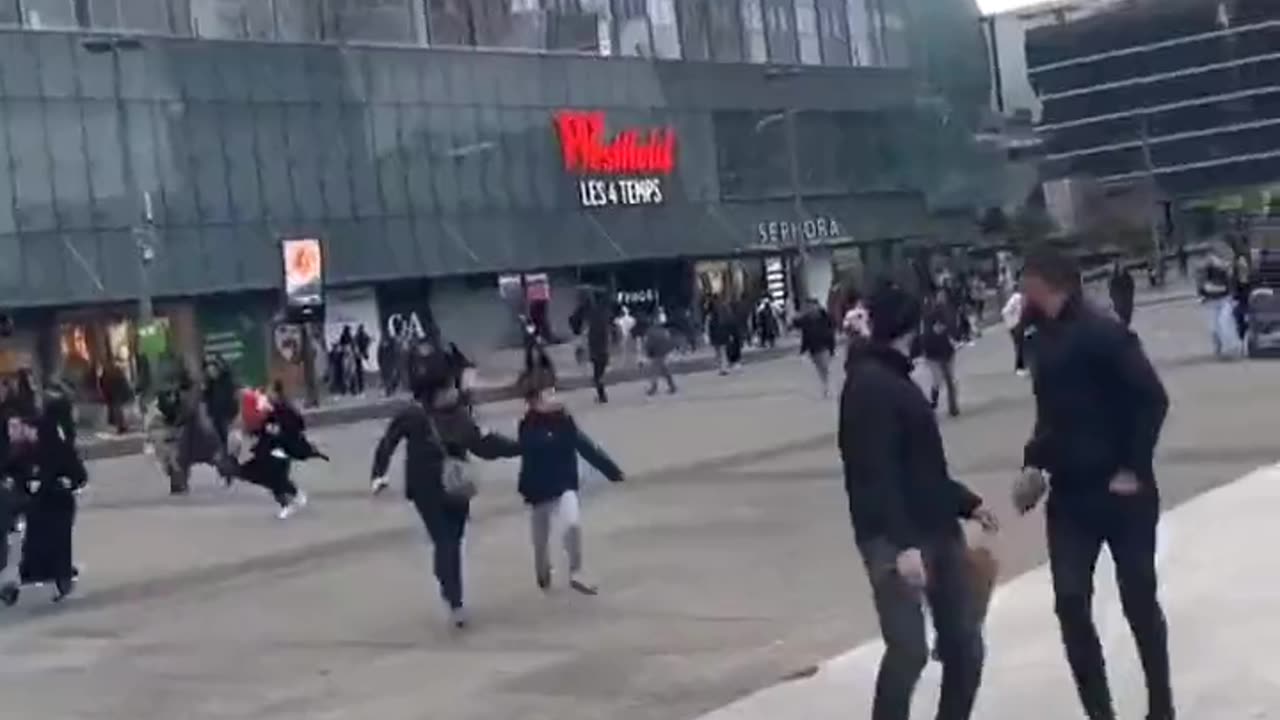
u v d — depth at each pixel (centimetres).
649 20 7000
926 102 8656
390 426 1234
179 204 5078
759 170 7300
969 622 647
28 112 4756
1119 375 649
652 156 6712
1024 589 1070
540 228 6175
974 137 9194
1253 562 1089
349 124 5647
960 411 2533
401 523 1891
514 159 6169
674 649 1053
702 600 1215
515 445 1254
